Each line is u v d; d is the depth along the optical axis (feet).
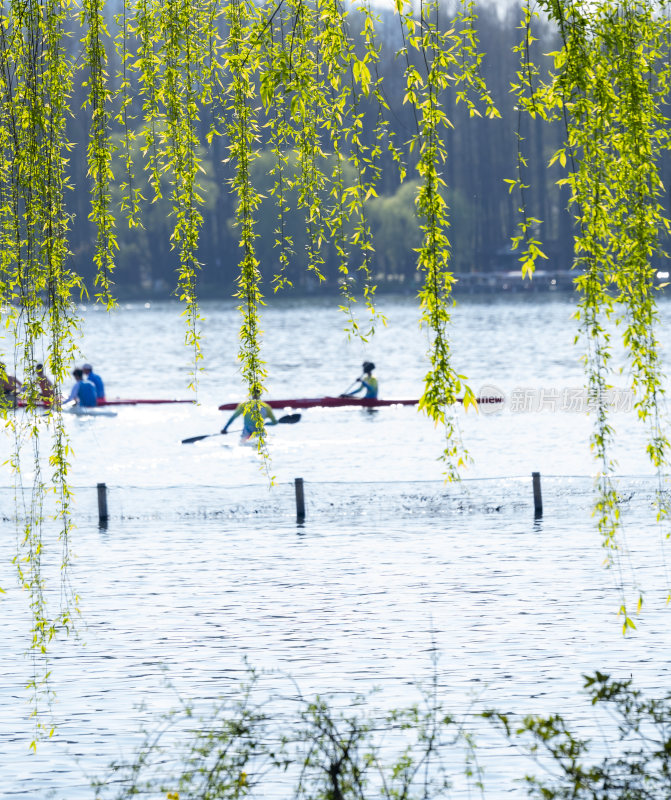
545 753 116.98
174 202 116.26
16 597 196.24
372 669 150.82
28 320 113.91
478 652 157.17
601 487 105.70
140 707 137.80
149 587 202.39
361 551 230.68
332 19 106.01
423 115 101.35
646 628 165.68
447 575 206.08
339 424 449.06
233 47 111.75
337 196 110.52
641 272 100.42
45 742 127.24
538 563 212.84
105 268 116.26
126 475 337.52
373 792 106.93
